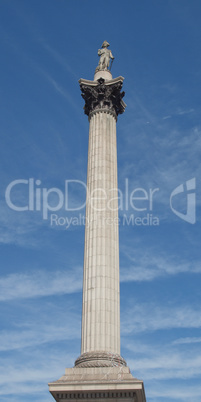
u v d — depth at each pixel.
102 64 41.94
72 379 27.67
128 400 26.64
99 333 29.61
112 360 28.58
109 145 36.78
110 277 31.69
